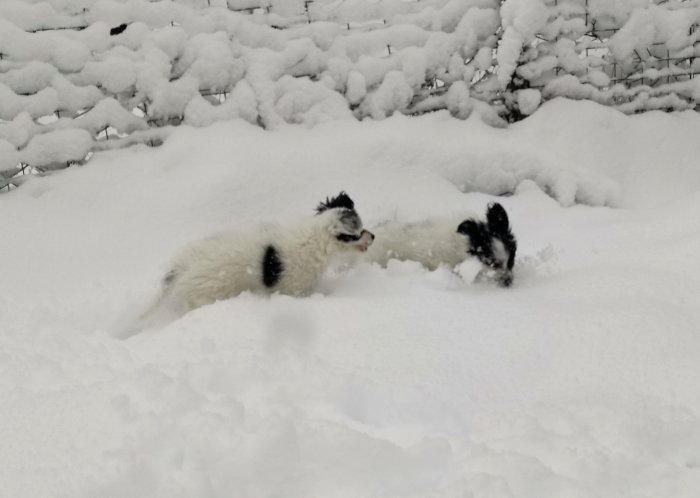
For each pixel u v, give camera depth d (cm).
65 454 93
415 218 239
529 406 105
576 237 218
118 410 102
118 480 86
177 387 107
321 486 86
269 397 107
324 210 197
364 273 190
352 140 264
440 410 108
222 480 87
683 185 265
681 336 123
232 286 173
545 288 167
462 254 190
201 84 272
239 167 246
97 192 243
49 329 158
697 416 98
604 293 154
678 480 83
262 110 269
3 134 246
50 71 254
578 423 98
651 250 186
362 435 95
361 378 113
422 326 138
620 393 107
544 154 264
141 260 214
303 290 181
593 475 85
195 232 230
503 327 137
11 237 222
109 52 263
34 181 246
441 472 90
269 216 240
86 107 263
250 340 133
